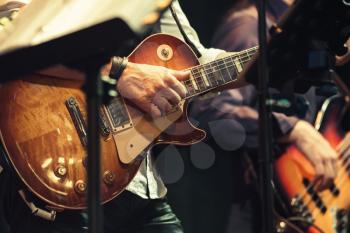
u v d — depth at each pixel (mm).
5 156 3865
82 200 3893
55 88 3912
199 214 7113
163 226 4340
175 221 4414
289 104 3863
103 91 2926
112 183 4004
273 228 3234
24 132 3840
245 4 5945
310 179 5484
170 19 4586
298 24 3266
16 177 3883
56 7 2838
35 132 3854
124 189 4059
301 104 3945
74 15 2754
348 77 4984
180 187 6926
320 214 5473
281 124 5500
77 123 3916
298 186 5484
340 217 5492
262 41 3230
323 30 3299
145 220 4301
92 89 2793
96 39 2658
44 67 2734
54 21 2762
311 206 5473
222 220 7121
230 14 5961
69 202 3875
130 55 4184
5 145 3799
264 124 3240
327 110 5648
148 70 4090
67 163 3885
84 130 3920
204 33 6914
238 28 5852
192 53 4289
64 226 3977
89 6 2762
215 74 4254
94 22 2619
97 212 2791
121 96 4066
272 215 3236
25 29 2775
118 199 4168
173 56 4262
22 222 3969
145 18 2625
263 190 3244
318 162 5453
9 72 2725
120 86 4027
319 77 3416
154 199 4332
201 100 5801
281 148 5523
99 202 2797
